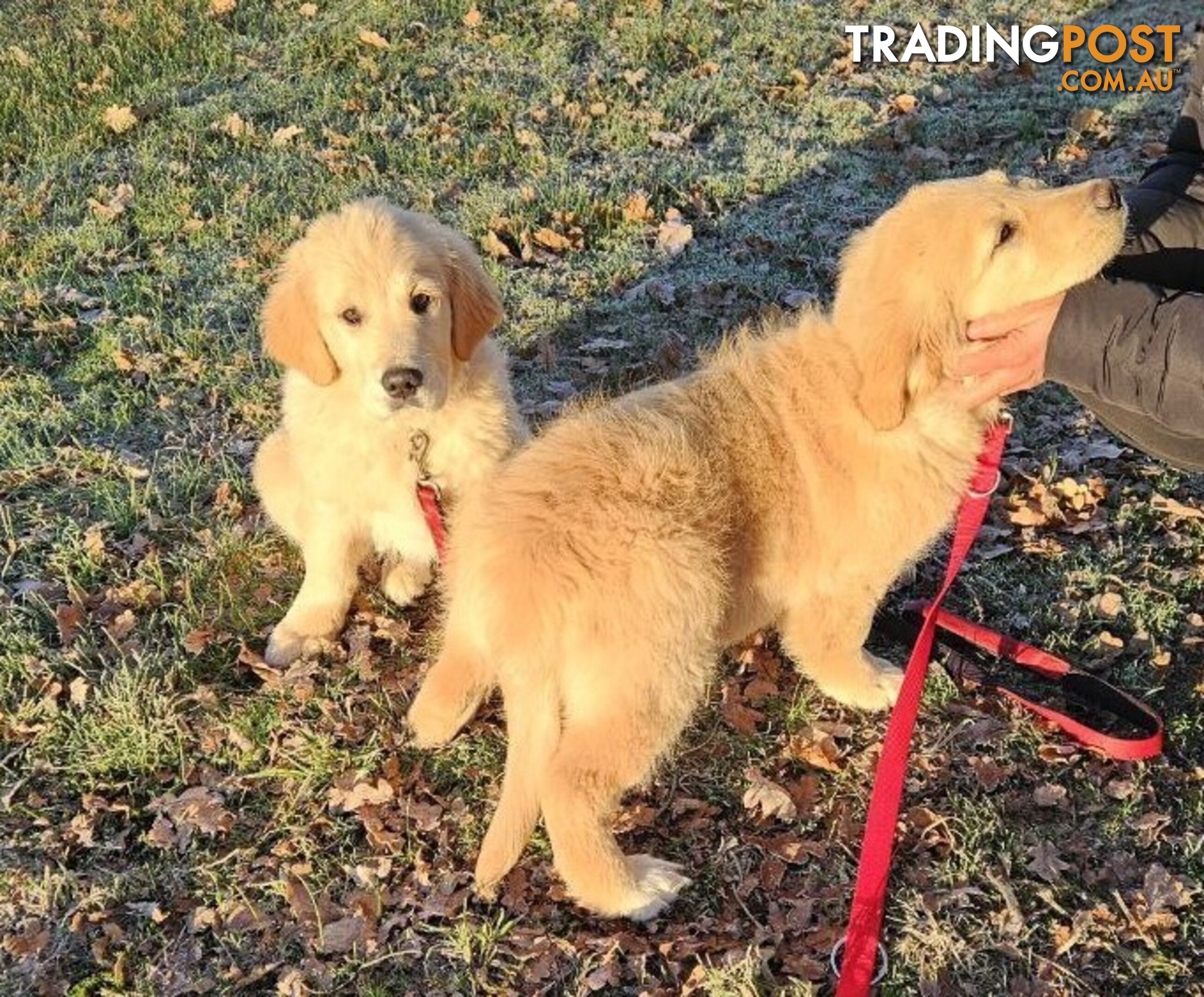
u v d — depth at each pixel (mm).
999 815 841
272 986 750
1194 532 1091
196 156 1855
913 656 827
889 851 740
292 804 863
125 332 1428
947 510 854
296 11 2338
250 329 1435
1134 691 939
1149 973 737
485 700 913
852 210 1678
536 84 2070
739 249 1578
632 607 716
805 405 823
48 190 1752
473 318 959
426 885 808
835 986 736
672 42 2223
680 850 839
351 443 942
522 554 717
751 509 798
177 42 2207
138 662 951
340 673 975
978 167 1809
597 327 1437
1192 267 833
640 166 1796
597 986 741
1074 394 850
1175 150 923
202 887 808
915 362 773
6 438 1237
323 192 1733
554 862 808
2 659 963
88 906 787
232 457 1233
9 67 2102
